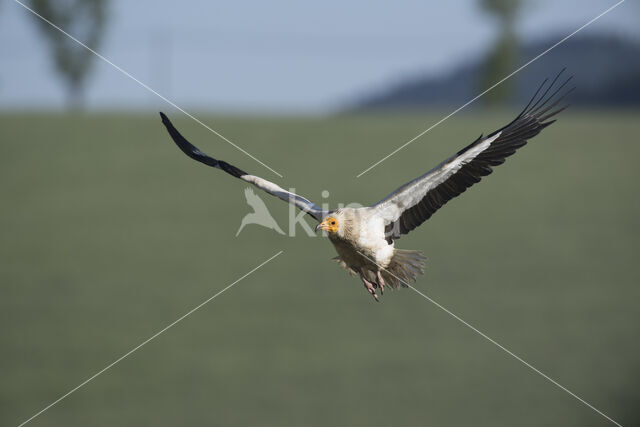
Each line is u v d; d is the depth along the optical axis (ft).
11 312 88.53
